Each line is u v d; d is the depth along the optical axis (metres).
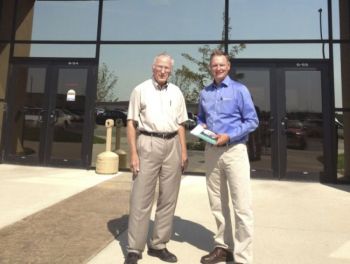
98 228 4.32
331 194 6.43
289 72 8.07
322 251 3.76
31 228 4.27
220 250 3.52
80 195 5.91
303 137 7.87
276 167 7.86
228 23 8.48
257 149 7.96
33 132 8.80
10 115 8.93
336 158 7.73
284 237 4.16
